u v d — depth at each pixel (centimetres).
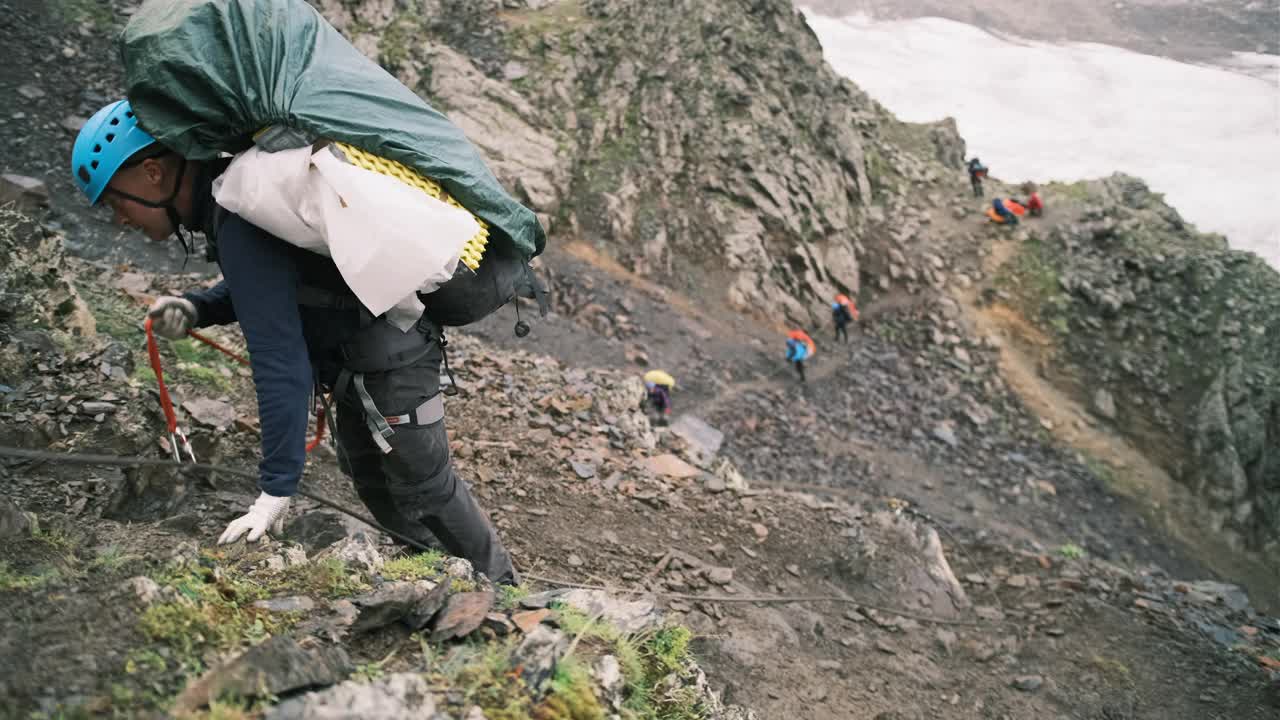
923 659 630
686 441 944
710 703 249
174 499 355
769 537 717
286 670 159
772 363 2164
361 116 222
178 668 163
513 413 805
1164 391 2447
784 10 2952
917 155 3353
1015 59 9825
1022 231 2875
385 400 262
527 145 2281
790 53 2867
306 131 214
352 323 246
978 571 927
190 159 214
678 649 257
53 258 516
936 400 2236
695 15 2747
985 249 2823
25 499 292
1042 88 9375
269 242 219
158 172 220
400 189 217
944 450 2038
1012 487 1991
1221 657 753
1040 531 1869
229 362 640
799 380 2119
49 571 192
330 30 241
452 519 296
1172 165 7900
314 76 221
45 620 167
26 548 208
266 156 209
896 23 10719
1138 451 2312
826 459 1841
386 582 242
